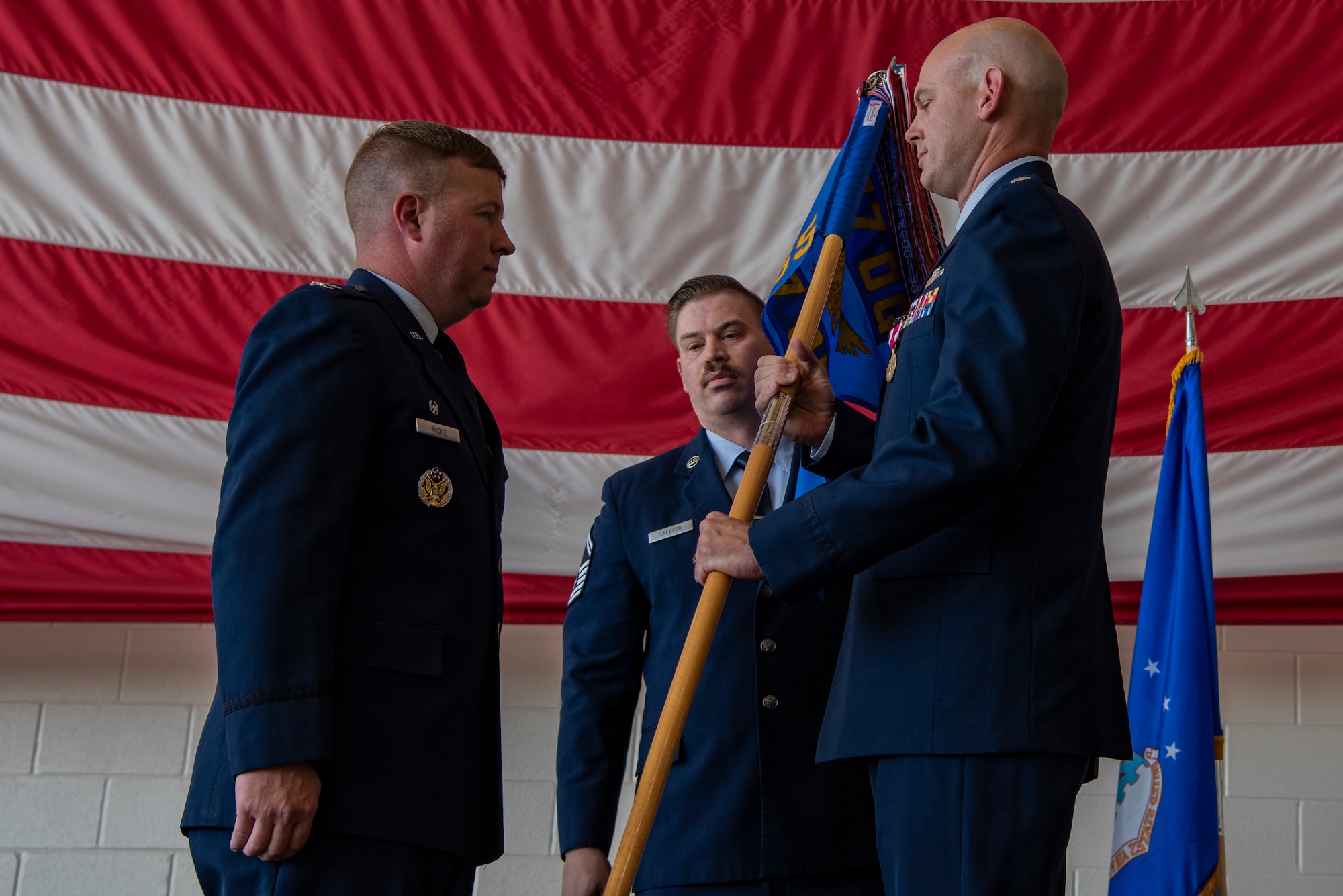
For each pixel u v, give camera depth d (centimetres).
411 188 186
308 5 305
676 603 215
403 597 160
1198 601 234
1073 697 140
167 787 303
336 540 152
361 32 305
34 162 290
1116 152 301
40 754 301
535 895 302
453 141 192
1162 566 241
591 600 228
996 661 140
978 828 137
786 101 308
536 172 303
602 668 223
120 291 289
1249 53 304
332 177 299
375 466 162
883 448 146
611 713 222
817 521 142
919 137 176
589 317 299
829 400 185
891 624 148
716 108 307
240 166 296
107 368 286
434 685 159
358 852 148
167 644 309
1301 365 289
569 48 309
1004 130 168
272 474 151
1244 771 302
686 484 228
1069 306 146
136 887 297
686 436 294
